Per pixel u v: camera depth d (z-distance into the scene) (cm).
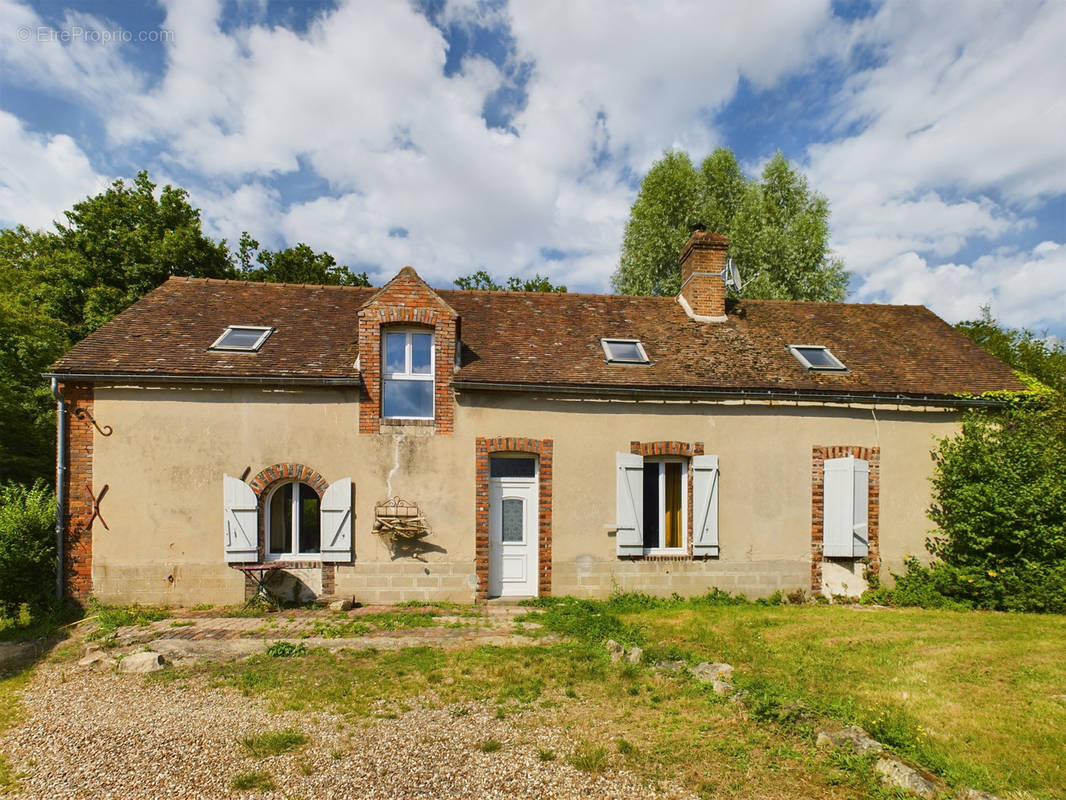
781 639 729
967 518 924
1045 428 973
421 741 471
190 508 896
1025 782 394
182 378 885
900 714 501
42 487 1188
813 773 414
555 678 605
